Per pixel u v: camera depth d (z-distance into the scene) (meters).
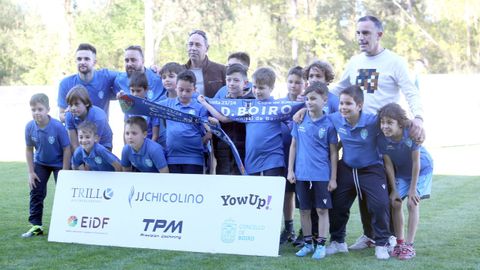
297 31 35.31
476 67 36.81
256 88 5.71
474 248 5.51
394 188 5.29
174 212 5.55
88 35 36.19
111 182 5.80
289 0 38.62
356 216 7.43
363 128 5.12
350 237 6.24
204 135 5.92
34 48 39.19
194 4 36.34
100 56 37.03
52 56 38.34
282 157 5.70
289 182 5.79
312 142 5.29
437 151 15.68
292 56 36.94
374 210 5.17
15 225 6.78
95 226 5.78
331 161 5.30
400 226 5.27
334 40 35.34
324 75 5.73
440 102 19.47
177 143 5.84
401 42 36.72
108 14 37.12
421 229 6.45
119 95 5.61
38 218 6.24
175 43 37.12
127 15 36.12
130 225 5.67
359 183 5.23
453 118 19.39
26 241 5.90
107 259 5.15
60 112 6.75
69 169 6.28
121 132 18.77
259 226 5.29
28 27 40.53
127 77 6.64
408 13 39.25
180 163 5.86
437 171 11.94
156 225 5.59
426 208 7.82
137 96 5.99
